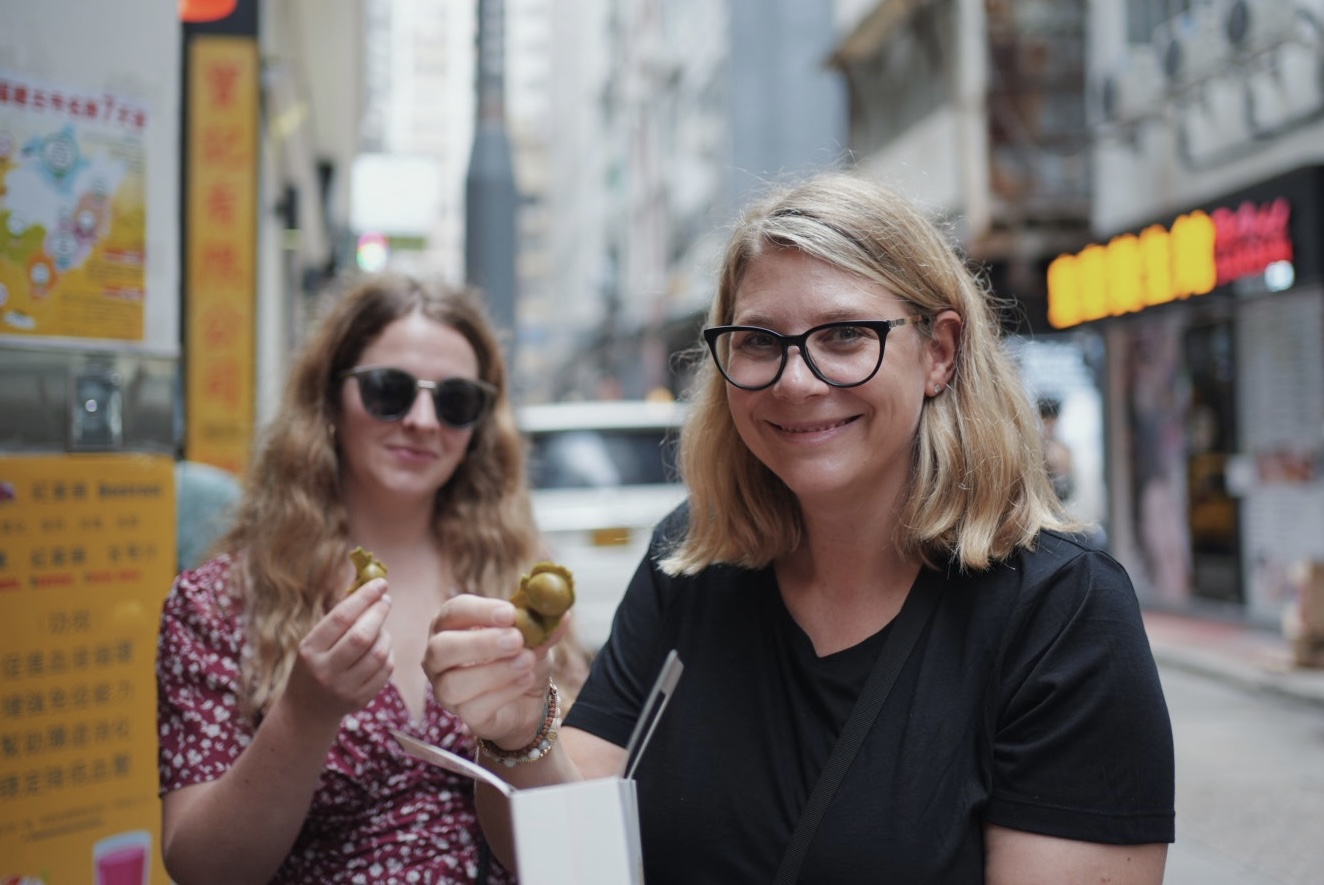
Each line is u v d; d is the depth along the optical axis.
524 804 1.02
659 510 7.06
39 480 2.11
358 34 9.16
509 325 8.67
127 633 2.23
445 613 1.25
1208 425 10.52
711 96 23.48
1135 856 1.28
